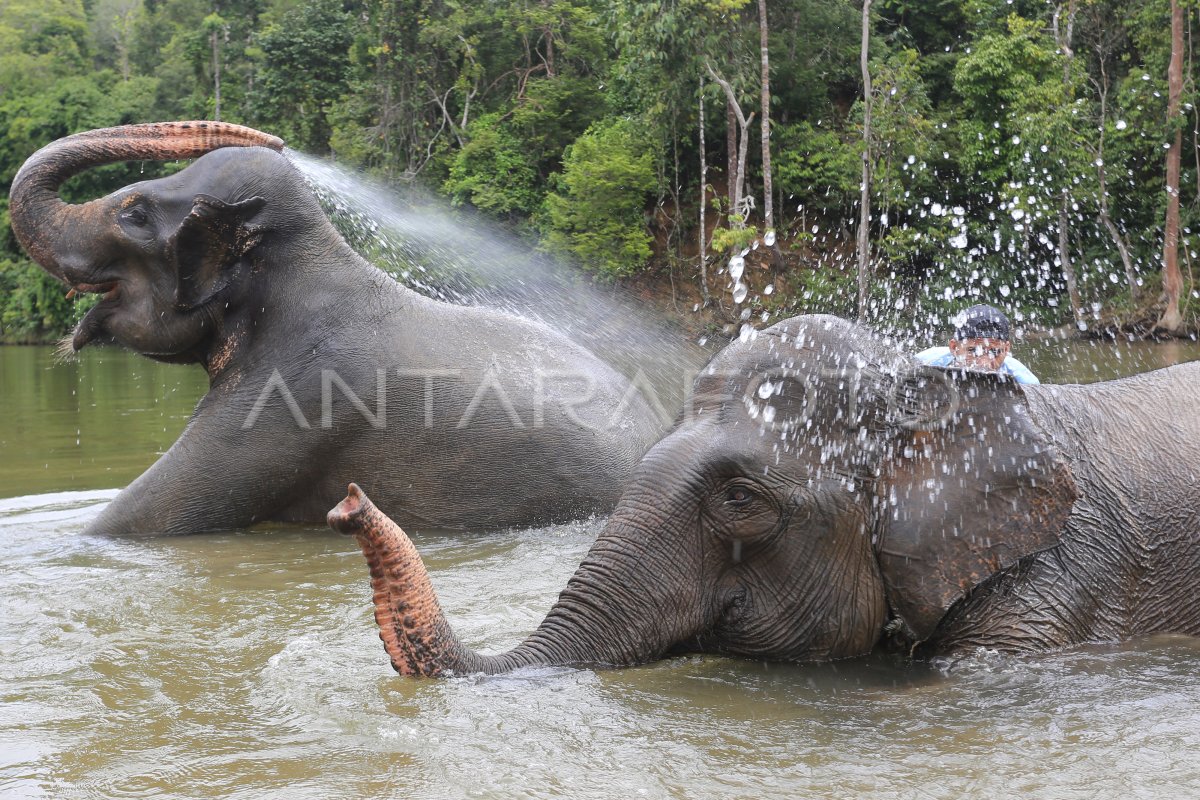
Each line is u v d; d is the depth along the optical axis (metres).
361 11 37.38
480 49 33.59
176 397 16.33
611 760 3.10
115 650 4.23
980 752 3.13
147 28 65.94
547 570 5.47
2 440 11.49
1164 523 4.04
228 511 6.81
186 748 3.25
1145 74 28.03
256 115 38.84
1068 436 4.09
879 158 28.11
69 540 6.55
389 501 6.88
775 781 2.96
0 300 49.09
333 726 3.36
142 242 6.79
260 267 6.91
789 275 27.61
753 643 3.83
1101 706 3.44
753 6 31.53
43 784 3.02
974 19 33.81
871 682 3.70
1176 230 26.81
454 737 3.24
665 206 32.09
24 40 74.75
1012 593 3.82
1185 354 20.44
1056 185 27.02
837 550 3.77
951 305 25.16
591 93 32.47
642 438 7.18
